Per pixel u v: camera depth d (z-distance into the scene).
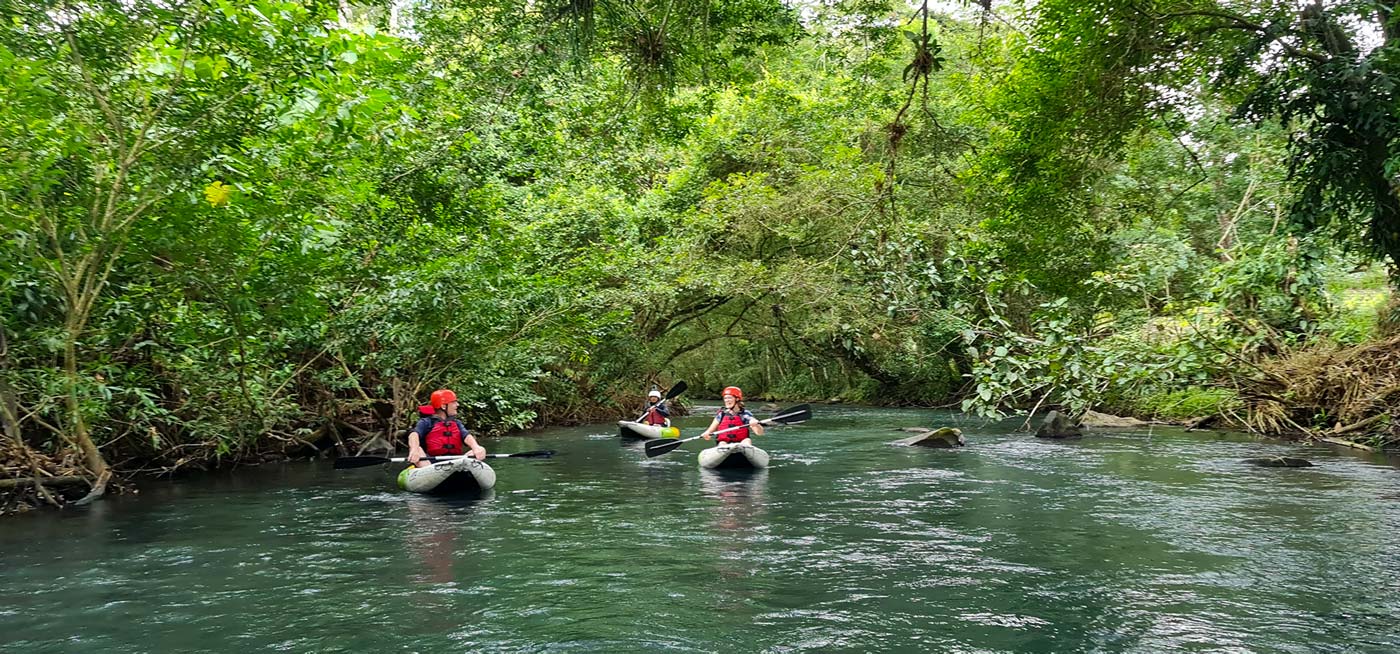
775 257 22.61
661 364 25.11
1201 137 18.52
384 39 8.56
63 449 8.88
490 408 17.25
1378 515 7.73
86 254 7.73
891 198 10.86
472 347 13.77
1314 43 10.80
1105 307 16.86
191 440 11.15
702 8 10.80
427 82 11.63
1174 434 16.17
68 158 7.41
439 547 6.51
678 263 20.17
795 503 8.63
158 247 8.06
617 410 23.38
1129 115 13.09
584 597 5.10
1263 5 11.72
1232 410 16.66
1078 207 15.84
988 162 15.30
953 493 9.27
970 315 15.06
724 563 5.97
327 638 4.38
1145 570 5.74
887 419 22.09
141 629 4.52
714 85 15.59
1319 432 14.38
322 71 7.88
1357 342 14.86
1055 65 13.23
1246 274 14.53
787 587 5.33
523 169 15.16
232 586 5.37
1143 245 17.03
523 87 12.26
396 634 4.44
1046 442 15.05
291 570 5.78
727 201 20.88
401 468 11.73
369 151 9.52
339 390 14.19
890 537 6.85
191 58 7.46
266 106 8.04
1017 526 7.32
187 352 9.87
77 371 8.77
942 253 19.67
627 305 19.00
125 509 8.26
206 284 8.42
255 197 8.19
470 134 12.15
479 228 13.31
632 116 13.28
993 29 17.20
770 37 12.27
